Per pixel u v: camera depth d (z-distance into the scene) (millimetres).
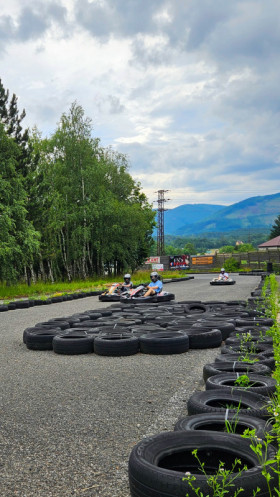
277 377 3541
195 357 6957
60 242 35125
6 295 21422
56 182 34062
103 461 3119
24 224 24609
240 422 2990
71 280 35438
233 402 3584
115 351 7125
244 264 62875
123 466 3031
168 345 7211
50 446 3410
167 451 2533
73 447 3377
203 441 2588
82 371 6039
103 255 37469
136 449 2514
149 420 3939
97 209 34562
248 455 2449
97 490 2715
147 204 49875
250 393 3641
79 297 20172
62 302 18031
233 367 4949
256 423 2934
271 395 3844
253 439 2543
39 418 4070
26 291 22875
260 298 13023
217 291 21125
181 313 10547
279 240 81562
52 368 6270
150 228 48312
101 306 15641
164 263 68562
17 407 4426
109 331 8203
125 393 4867
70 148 34406
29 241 24000
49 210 31688
